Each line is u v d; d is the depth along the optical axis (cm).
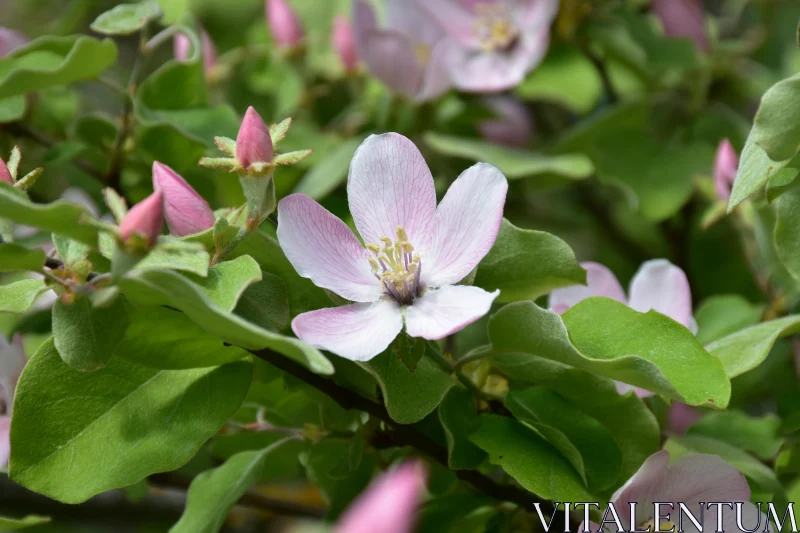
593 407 43
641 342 41
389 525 27
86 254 39
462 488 45
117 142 52
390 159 42
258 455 45
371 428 43
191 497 44
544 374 43
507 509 44
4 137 53
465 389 43
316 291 42
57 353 41
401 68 56
